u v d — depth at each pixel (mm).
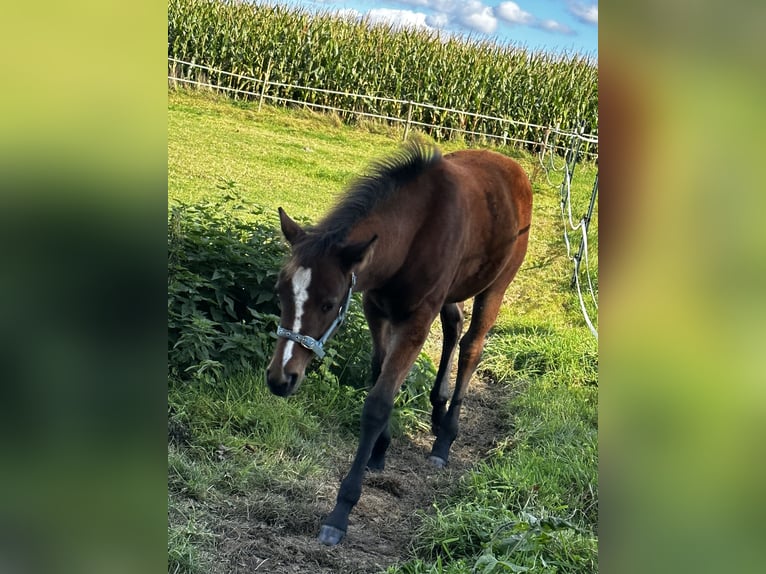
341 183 10266
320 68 14852
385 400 3805
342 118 14805
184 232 4883
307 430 4453
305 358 3355
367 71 15016
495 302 4949
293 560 3311
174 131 11172
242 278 4977
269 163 10602
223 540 3301
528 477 4207
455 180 4195
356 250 3371
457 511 3730
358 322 5270
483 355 6414
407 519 3918
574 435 5008
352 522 3773
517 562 3250
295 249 3412
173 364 4469
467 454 4895
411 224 3871
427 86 15102
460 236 4113
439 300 4066
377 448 4355
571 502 4125
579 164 14477
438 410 4914
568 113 15422
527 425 5094
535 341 6738
